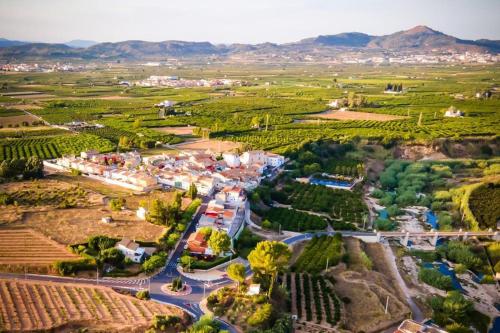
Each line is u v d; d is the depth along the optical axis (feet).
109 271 611.88
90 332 476.13
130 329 485.15
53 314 502.79
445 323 620.49
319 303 618.03
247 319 528.63
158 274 627.87
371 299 643.04
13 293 539.70
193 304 557.33
